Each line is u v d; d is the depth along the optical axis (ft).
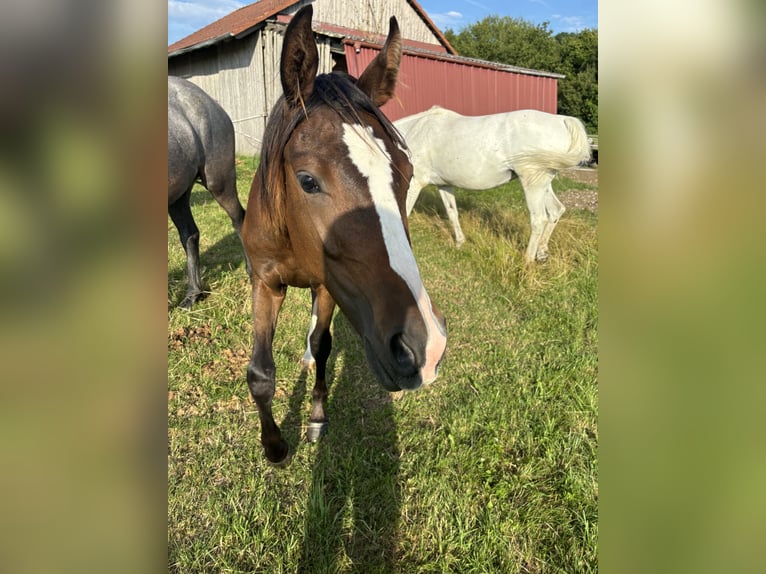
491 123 16.21
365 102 5.54
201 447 8.00
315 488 6.97
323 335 8.09
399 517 6.76
